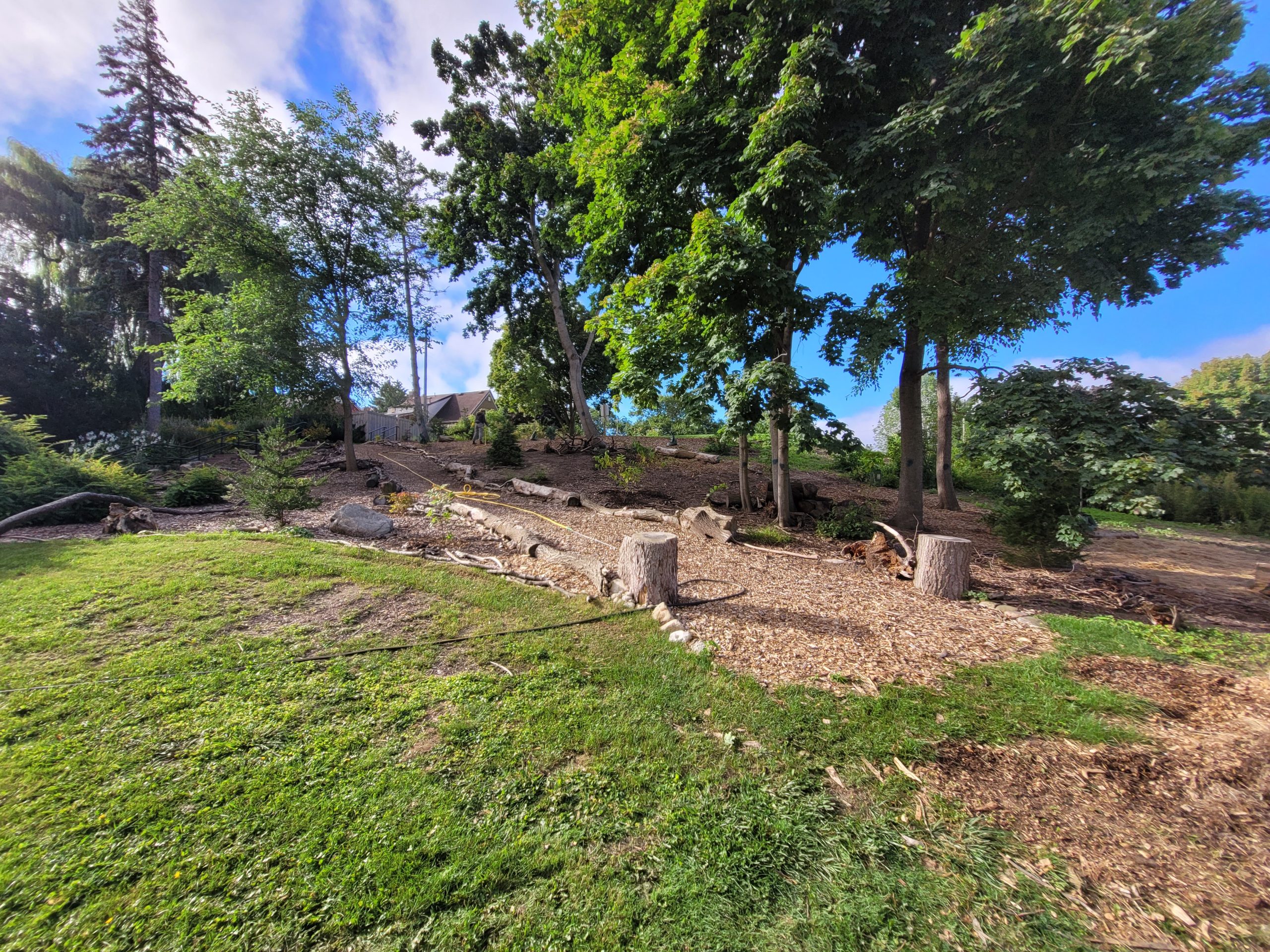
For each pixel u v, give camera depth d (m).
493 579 5.27
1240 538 9.88
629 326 8.16
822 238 7.27
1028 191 7.21
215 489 9.29
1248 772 2.55
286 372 11.52
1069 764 2.67
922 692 3.34
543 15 12.70
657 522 8.41
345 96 11.95
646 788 2.40
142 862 1.92
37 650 3.41
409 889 1.85
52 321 18.97
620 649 3.81
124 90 18.75
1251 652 4.14
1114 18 5.32
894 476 13.63
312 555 5.49
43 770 2.37
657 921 1.78
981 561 7.04
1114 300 7.74
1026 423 5.48
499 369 21.83
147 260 19.38
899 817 2.28
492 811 2.23
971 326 7.74
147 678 3.16
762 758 2.63
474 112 16.20
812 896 1.89
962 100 6.08
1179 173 5.50
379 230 12.77
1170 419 5.20
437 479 12.22
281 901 1.79
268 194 11.56
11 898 1.76
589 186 14.21
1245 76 6.11
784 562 6.57
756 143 6.48
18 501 7.39
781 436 8.67
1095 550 8.30
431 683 3.24
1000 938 1.74
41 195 19.47
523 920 1.77
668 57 7.74
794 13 6.39
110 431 19.03
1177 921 1.80
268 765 2.46
